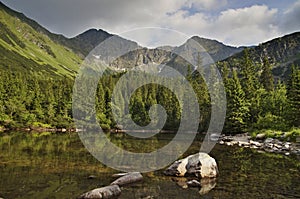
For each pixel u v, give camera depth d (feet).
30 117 237.66
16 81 284.00
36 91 266.16
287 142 121.08
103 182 53.52
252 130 175.83
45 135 174.29
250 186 53.01
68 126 232.32
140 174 57.98
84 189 48.73
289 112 158.61
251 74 246.68
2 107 235.40
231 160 82.23
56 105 254.88
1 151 90.22
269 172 65.41
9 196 43.86
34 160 74.38
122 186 51.57
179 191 49.37
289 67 503.61
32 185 50.29
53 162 72.02
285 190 50.60
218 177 60.29
